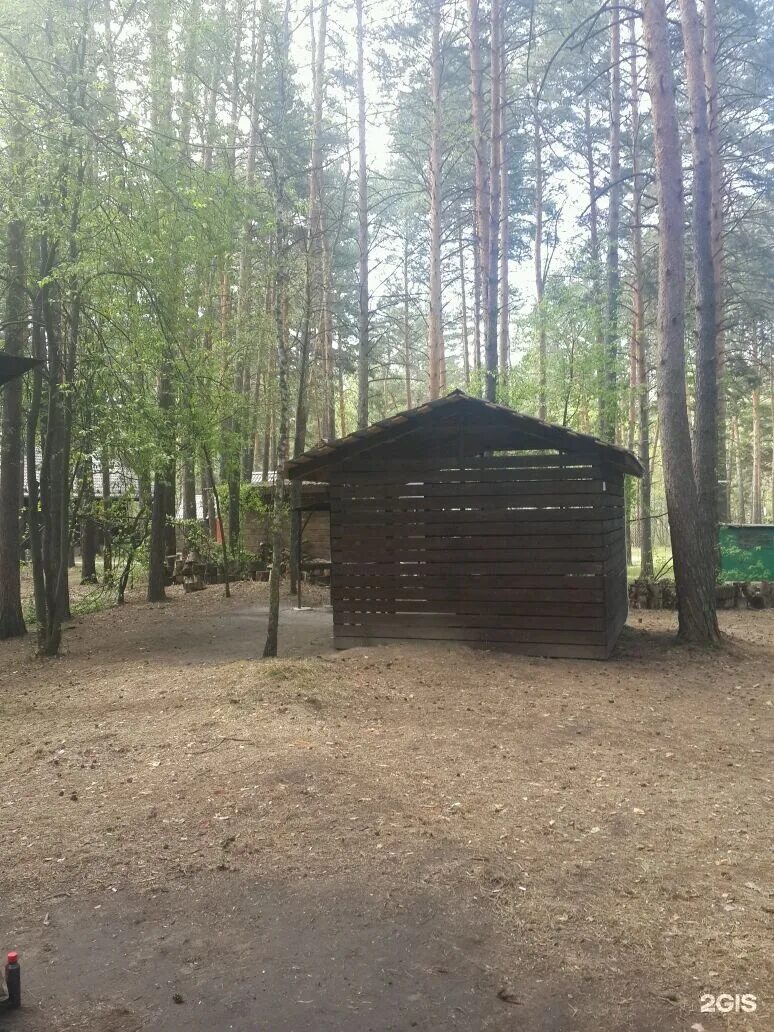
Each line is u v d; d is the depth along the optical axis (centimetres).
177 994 279
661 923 329
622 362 1827
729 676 882
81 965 299
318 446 1012
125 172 1015
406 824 429
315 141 1644
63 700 768
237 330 1952
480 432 995
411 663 884
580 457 955
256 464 3253
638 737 639
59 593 1118
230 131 1224
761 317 2044
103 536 2234
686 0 1213
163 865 383
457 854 393
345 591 1034
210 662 970
